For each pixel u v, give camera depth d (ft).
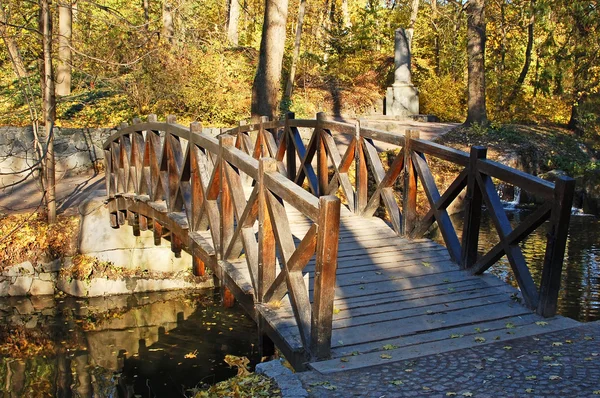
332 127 25.11
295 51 65.16
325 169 26.09
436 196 19.35
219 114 51.72
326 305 12.14
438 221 19.10
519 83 79.30
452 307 14.83
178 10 48.01
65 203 37.19
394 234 21.48
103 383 21.83
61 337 26.37
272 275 14.82
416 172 20.70
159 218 24.97
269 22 41.45
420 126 61.93
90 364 23.54
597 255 30.63
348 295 15.53
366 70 78.95
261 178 14.44
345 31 80.64
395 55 72.38
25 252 31.78
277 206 14.02
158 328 27.32
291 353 12.76
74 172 45.80
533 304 14.69
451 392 10.34
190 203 21.16
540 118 77.92
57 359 24.06
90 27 50.21
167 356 24.13
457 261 18.03
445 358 11.96
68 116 50.47
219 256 18.16
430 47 91.40
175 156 22.36
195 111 51.49
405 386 10.71
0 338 26.27
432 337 13.16
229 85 53.31
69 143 45.57
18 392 21.18
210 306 30.42
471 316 14.29
